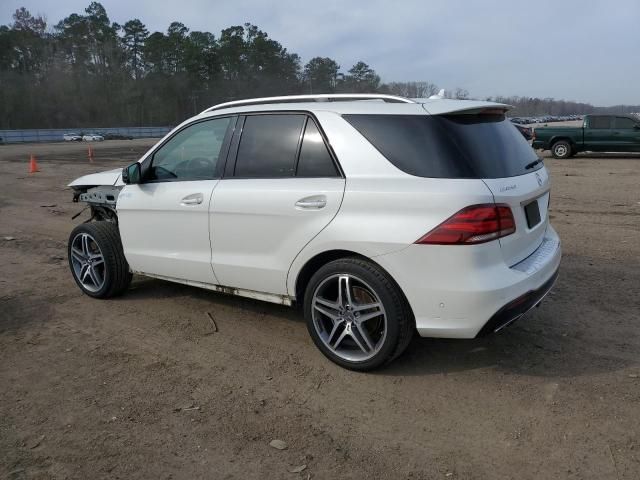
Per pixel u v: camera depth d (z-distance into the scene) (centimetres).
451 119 362
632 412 329
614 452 294
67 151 4103
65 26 10419
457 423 325
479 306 334
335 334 392
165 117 10006
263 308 512
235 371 394
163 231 474
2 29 9862
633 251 680
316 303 391
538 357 400
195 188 448
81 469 291
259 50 9400
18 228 952
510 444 304
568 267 616
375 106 380
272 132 415
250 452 304
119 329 472
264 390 367
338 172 375
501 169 361
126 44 10606
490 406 341
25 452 306
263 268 412
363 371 383
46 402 357
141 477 285
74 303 539
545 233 424
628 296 518
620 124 1944
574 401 342
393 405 346
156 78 10000
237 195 418
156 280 605
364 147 369
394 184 352
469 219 330
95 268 545
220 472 288
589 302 504
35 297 558
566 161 1939
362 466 291
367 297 371
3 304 539
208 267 447
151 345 439
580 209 991
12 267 680
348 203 364
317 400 354
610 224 851
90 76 10338
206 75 9775
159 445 311
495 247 339
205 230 443
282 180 401
